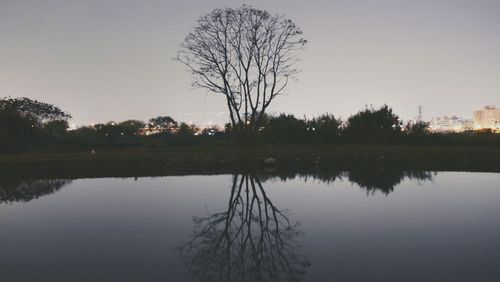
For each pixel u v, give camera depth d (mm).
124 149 31656
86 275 5438
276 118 35969
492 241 6766
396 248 6430
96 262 5969
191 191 12781
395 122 33250
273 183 14414
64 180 15875
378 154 22484
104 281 5211
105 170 19281
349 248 6477
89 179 16141
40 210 9883
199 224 8359
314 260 5926
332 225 8023
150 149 30312
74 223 8469
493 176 15773
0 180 16125
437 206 9805
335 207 9836
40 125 37094
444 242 6730
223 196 11781
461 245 6551
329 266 5645
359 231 7527
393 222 8180
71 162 19422
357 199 10891
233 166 20516
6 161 19375
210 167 20203
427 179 14977
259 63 31922
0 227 8180
